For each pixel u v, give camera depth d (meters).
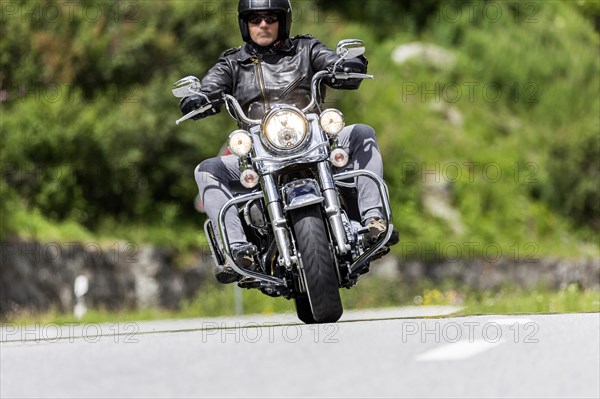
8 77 76.12
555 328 20.38
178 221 76.56
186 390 14.16
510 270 88.94
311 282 22.75
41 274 64.19
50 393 14.57
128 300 68.94
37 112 73.31
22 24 77.12
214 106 25.28
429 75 110.94
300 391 13.73
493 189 100.56
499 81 114.56
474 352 16.95
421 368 15.45
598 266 96.50
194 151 78.00
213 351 18.06
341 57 24.70
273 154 23.39
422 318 24.23
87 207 73.62
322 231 22.91
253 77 25.22
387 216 23.64
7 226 64.94
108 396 13.98
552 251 97.94
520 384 14.07
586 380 14.37
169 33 80.00
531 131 110.62
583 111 115.06
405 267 80.88
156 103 77.19
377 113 99.50
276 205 23.19
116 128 75.12
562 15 129.75
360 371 15.25
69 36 78.19
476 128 107.44
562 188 105.31
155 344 19.98
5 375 16.73
